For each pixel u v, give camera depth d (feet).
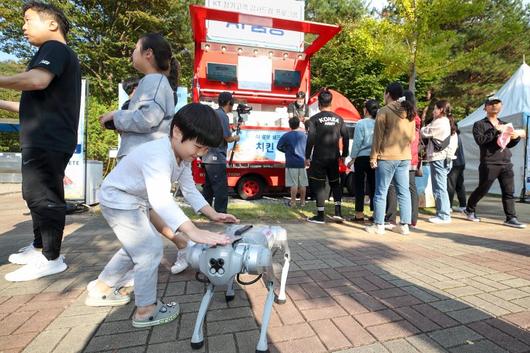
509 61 67.72
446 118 17.19
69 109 8.54
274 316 6.61
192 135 5.57
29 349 5.42
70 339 5.74
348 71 64.80
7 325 6.20
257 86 25.93
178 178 6.88
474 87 66.44
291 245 12.11
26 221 16.37
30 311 6.78
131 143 8.03
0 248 11.29
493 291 7.95
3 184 40.86
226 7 25.26
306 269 9.45
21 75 7.39
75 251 10.94
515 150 28.60
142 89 7.89
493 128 16.52
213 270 4.95
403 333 6.01
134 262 6.21
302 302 7.27
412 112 13.73
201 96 25.20
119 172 6.27
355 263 10.05
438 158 17.21
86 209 18.88
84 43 62.18
